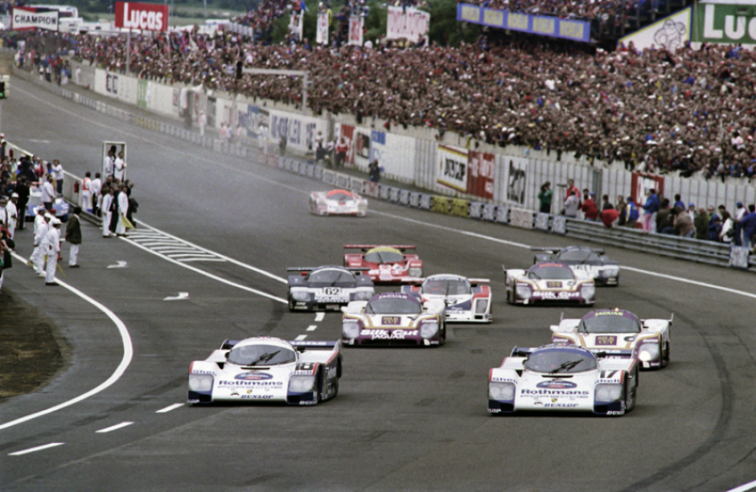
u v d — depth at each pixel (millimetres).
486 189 183375
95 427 50156
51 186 156500
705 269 124312
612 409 51562
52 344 79000
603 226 146250
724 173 130125
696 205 133750
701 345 77250
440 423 50219
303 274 99688
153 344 79125
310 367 56500
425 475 39031
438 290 91562
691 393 58562
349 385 62594
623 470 39594
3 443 46406
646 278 117125
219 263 127688
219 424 50281
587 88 188250
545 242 148625
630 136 152875
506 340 80500
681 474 38844
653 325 69750
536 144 173375
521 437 46344
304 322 89500
